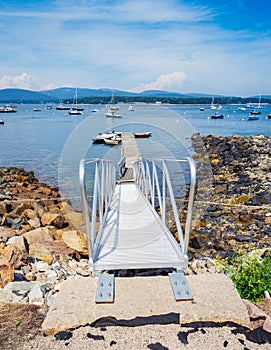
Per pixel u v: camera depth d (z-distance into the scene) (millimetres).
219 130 28203
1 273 3148
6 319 2309
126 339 2039
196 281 2531
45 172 13406
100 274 2811
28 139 25219
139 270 3486
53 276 3385
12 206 7020
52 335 2109
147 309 2234
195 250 4449
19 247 4016
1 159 16938
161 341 2021
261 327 2148
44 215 5695
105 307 2250
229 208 6262
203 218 5789
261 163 10445
